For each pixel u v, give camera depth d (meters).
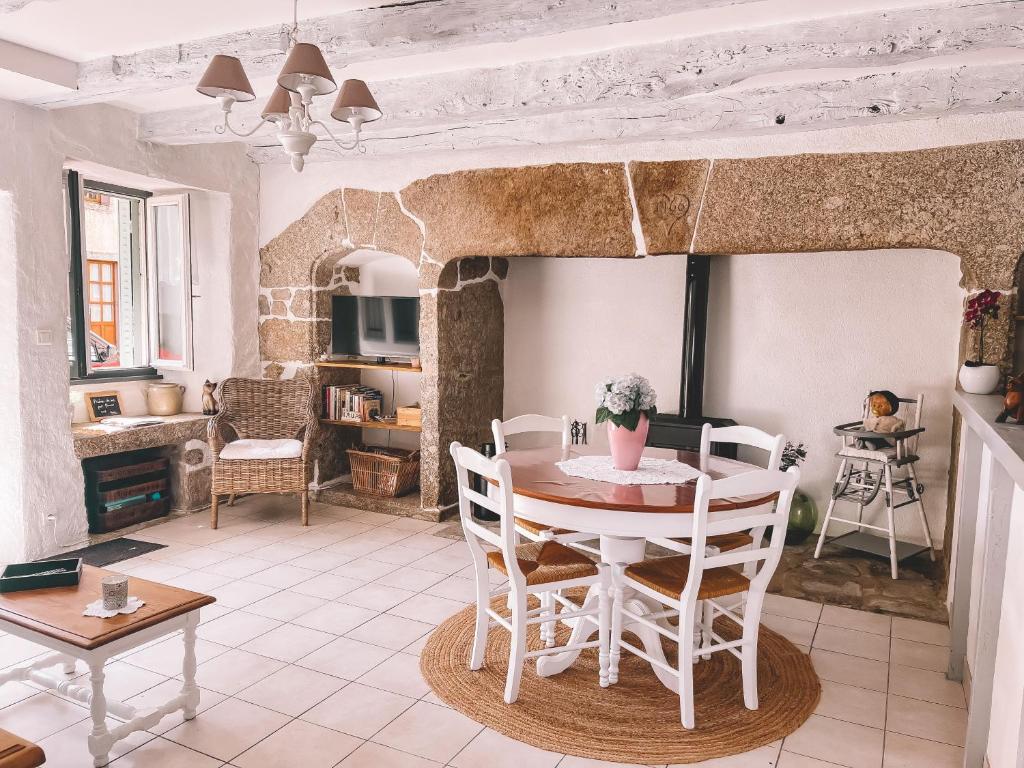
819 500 4.77
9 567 2.79
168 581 3.89
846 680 2.97
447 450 5.12
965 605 2.95
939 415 4.42
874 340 4.55
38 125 4.09
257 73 3.37
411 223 5.00
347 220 5.23
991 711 2.31
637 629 3.04
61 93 3.79
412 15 2.83
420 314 5.03
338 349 5.58
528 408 5.68
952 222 3.70
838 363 4.65
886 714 2.72
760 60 2.98
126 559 4.21
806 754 2.46
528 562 2.92
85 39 3.39
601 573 2.90
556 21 2.62
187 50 3.39
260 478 4.84
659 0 2.49
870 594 3.86
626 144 4.33
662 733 2.56
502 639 3.29
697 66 3.12
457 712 2.68
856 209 3.87
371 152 4.80
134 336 5.64
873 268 4.52
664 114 3.99
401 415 5.26
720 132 3.95
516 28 2.69
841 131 3.87
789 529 4.58
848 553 4.47
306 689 2.82
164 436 4.93
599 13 2.56
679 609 2.58
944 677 3.02
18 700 2.73
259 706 2.70
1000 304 3.61
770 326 4.80
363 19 2.93
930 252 4.38
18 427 4.08
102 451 4.55
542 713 2.68
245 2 2.89
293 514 5.18
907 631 3.44
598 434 5.41
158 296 5.57
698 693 2.84
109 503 4.68
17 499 4.11
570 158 4.47
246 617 3.46
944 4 2.67
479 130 4.47
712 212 4.17
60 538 4.33
